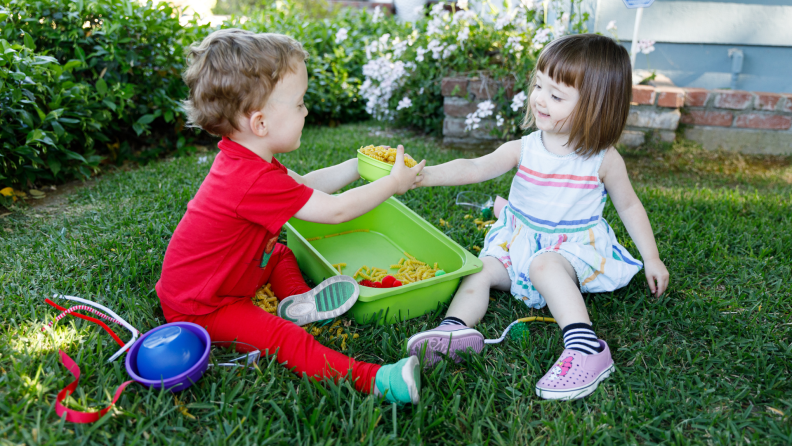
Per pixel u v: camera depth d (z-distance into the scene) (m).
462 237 2.28
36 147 2.58
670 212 2.56
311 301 1.59
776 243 2.22
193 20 3.62
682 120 3.51
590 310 1.80
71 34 2.86
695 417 1.33
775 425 1.28
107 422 1.20
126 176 2.91
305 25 4.70
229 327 1.47
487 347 1.61
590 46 1.55
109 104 2.84
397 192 1.60
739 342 1.60
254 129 1.39
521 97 3.32
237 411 1.28
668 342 1.64
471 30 3.84
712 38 3.70
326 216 1.45
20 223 2.29
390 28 5.07
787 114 3.37
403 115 4.09
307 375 1.40
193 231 1.44
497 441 1.24
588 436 1.25
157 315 1.67
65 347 1.45
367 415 1.28
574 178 1.71
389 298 1.66
